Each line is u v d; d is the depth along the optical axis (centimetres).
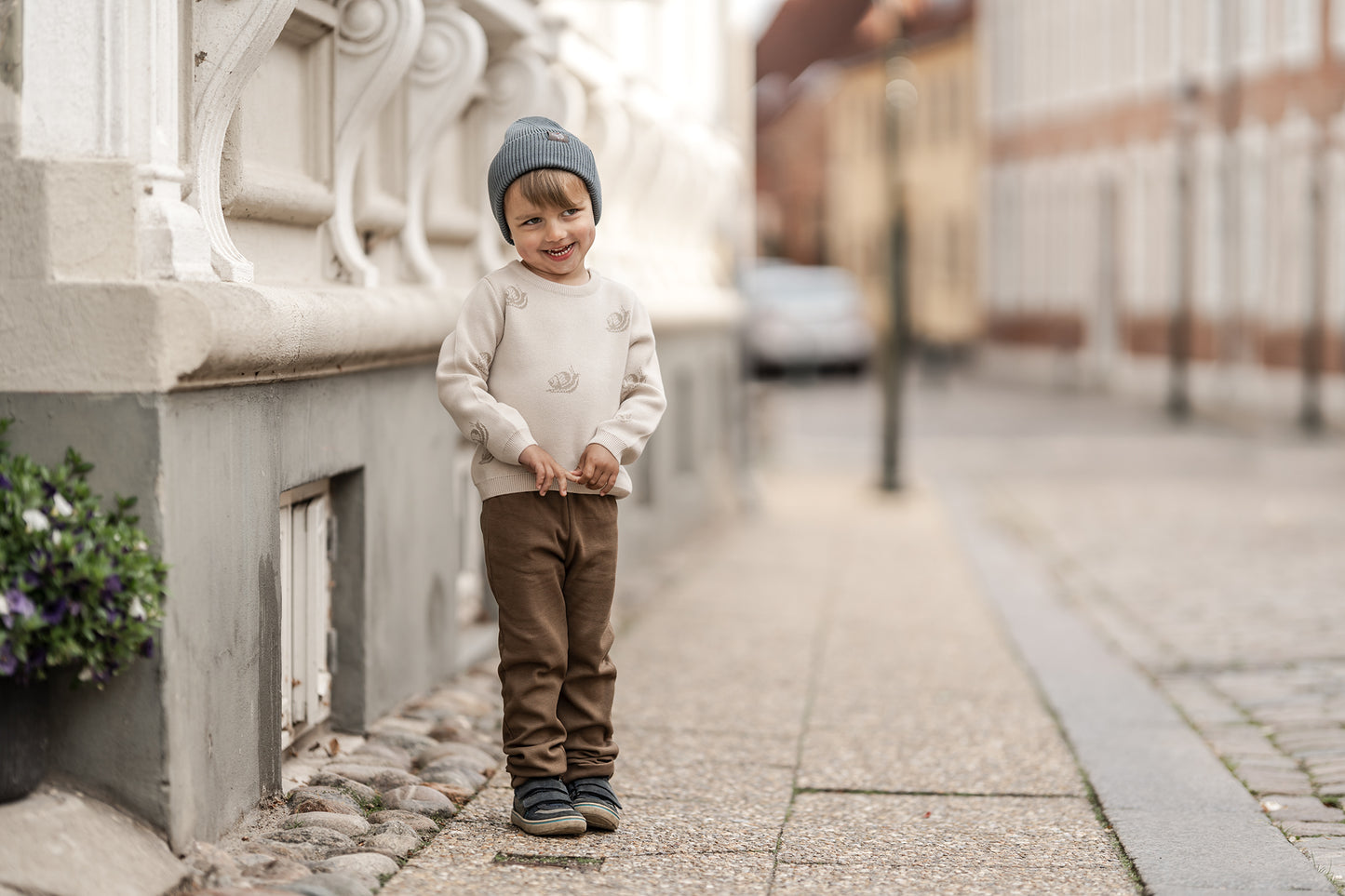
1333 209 2350
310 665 479
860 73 5162
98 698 352
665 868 387
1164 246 2997
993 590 887
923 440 2031
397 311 499
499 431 381
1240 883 380
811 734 542
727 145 1308
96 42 354
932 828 430
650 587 878
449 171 639
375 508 508
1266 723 570
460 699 557
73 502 339
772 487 1505
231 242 409
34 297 347
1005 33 3934
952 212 4394
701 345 1172
